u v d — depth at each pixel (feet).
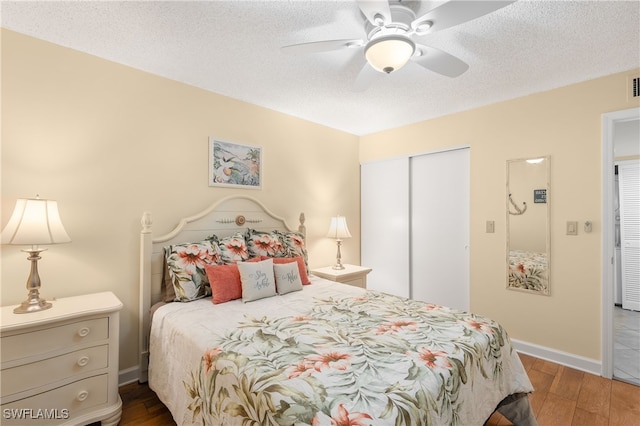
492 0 4.06
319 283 8.84
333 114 10.76
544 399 6.56
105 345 5.66
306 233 11.37
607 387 7.04
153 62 7.20
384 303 6.75
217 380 4.18
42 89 6.26
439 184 11.11
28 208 5.33
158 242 7.61
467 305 10.29
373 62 5.17
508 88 8.53
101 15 5.49
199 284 7.09
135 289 7.39
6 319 4.95
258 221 9.73
